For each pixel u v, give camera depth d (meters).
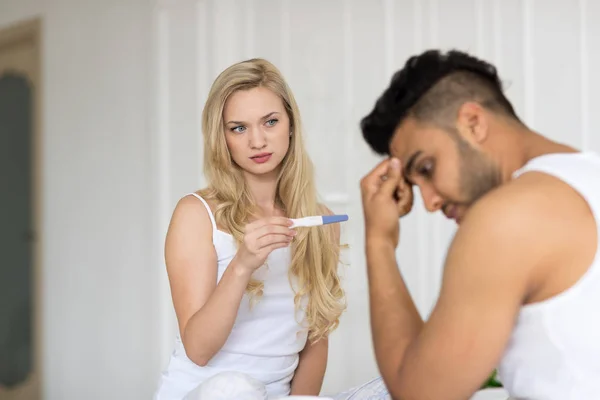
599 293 0.94
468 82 1.04
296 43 3.28
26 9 4.14
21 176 4.12
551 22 2.77
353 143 3.15
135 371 3.61
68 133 3.93
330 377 3.17
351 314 3.14
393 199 1.11
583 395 0.97
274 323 1.63
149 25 3.54
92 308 3.83
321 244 1.71
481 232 0.94
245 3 3.38
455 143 1.03
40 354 4.07
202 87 3.39
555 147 1.02
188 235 1.57
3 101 4.20
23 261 4.13
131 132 3.63
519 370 1.02
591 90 2.71
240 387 1.37
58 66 3.97
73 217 3.91
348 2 3.16
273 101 1.58
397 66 3.06
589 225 0.94
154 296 3.51
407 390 1.01
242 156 1.58
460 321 0.95
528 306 0.97
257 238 1.40
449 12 2.96
